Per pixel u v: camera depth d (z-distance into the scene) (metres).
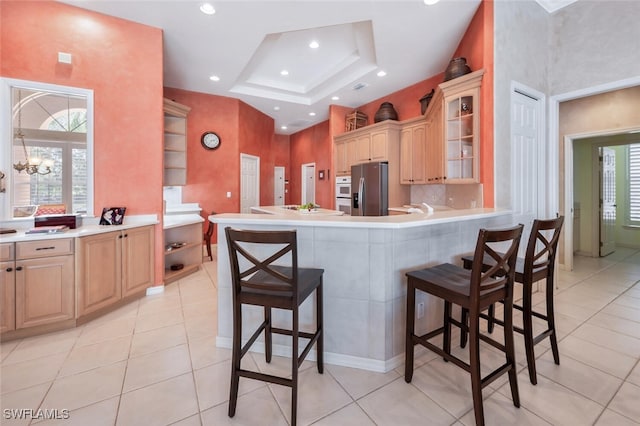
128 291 2.86
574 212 5.02
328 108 6.11
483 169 2.79
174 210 4.89
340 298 1.90
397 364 1.88
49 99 2.76
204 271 4.12
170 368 1.86
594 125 3.72
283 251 1.42
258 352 2.07
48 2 2.64
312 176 7.82
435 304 2.11
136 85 3.05
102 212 2.85
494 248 2.59
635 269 4.09
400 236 1.88
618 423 1.39
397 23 3.05
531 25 3.04
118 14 2.90
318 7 2.79
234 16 2.94
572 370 1.81
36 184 2.72
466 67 3.01
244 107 5.83
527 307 1.72
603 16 2.86
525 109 3.07
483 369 1.83
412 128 4.55
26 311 2.19
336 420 1.43
